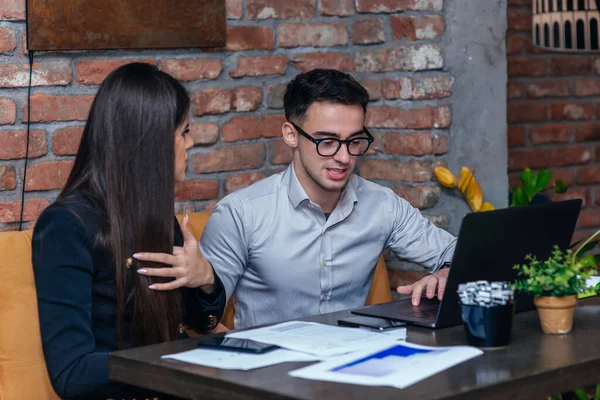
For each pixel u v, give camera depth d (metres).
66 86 2.80
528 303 2.18
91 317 2.01
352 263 2.60
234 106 3.15
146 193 2.05
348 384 1.55
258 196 2.54
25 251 2.41
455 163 3.25
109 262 2.02
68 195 2.04
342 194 2.57
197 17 2.99
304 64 3.29
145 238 2.05
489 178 3.33
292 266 2.53
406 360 1.69
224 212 2.52
